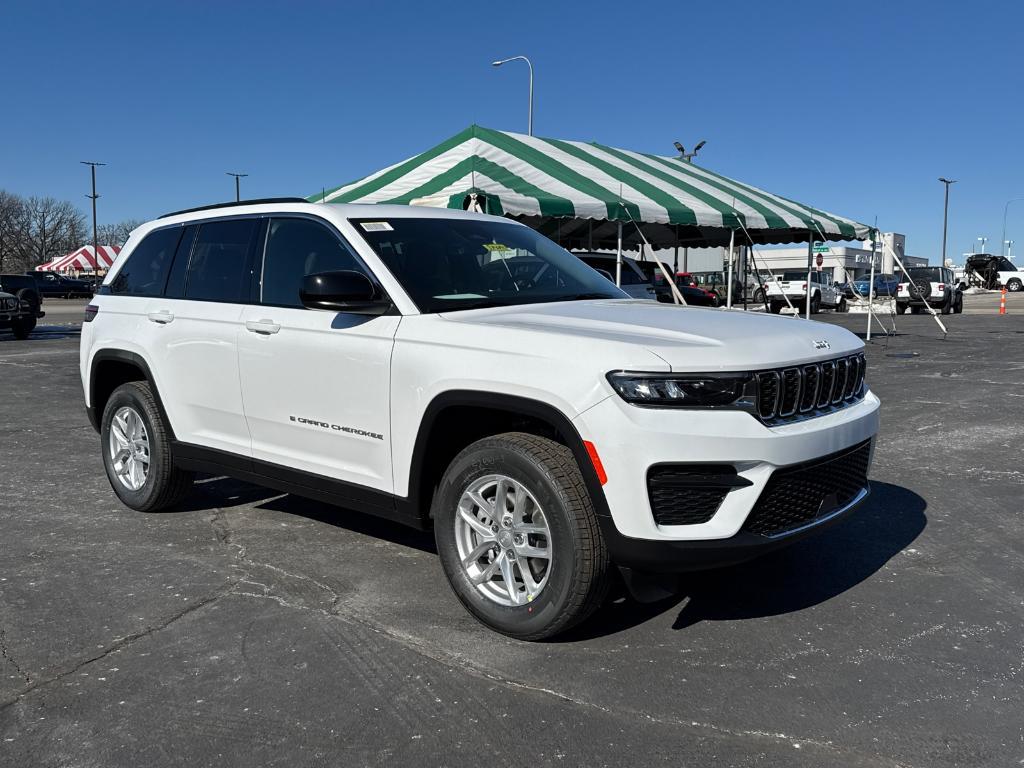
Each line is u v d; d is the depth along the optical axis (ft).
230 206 15.89
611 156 51.65
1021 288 192.24
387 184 40.45
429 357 11.75
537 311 12.53
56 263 219.82
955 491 19.03
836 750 8.77
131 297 17.20
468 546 11.75
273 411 14.05
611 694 9.88
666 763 8.54
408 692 9.92
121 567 13.99
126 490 17.29
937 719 9.37
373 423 12.55
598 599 10.72
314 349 13.24
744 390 10.25
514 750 8.76
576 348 10.50
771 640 11.35
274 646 11.08
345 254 13.48
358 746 8.83
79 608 12.31
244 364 14.39
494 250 14.55
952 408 30.81
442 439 12.08
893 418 28.71
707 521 10.24
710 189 51.72
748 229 50.98
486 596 11.51
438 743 8.88
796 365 10.96
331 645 11.12
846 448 11.51
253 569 13.91
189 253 16.25
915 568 14.11
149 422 16.47
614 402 10.02
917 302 111.65
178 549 14.93
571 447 10.39
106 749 8.78
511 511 11.37
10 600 12.61
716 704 9.67
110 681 10.16
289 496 18.49
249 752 8.73
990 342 62.80
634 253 69.67
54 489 19.24
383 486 12.63
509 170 39.65
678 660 10.75
